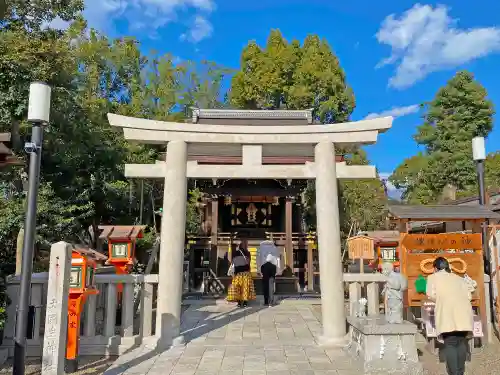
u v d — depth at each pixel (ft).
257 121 53.11
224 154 28.30
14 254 35.76
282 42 95.40
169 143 24.88
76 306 18.52
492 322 25.96
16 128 36.14
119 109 71.46
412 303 23.81
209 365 19.07
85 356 21.30
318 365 19.04
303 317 31.96
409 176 96.22
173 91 87.97
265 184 54.24
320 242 24.32
